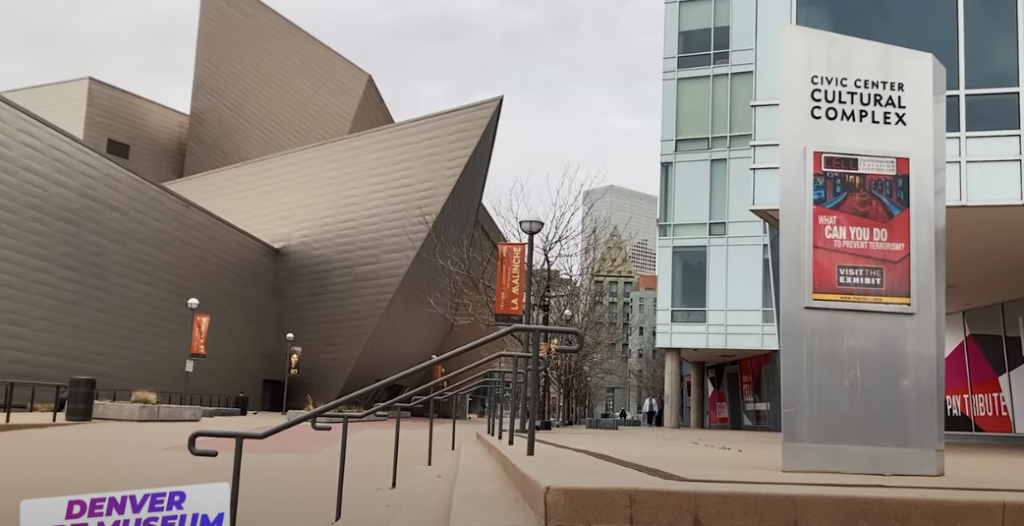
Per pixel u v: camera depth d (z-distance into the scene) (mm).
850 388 6555
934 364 6633
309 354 42375
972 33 12750
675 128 29766
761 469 6660
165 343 34656
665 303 29406
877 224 6781
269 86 56000
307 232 43438
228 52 57438
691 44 29688
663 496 4422
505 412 32000
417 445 15203
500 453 8977
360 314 41250
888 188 6836
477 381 14680
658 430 29453
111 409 21578
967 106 12539
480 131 40094
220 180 47219
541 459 7363
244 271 40562
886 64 6992
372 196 42188
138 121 60406
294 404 42656
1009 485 5391
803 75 6938
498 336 6688
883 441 6492
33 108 58625
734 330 28547
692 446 12547
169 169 62031
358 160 43375
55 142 28062
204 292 37469
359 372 42281
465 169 40281
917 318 6688
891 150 6895
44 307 27562
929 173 6895
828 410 6512
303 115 54812
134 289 32562
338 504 6066
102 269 30609
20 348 26438
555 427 30031
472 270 36000
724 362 37969
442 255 41094
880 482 5535
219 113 57469
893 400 6555
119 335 31641
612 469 6109
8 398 16688
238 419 27531
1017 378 23047
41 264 27453
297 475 9156
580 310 29000
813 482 5359
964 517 4367
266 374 42500
